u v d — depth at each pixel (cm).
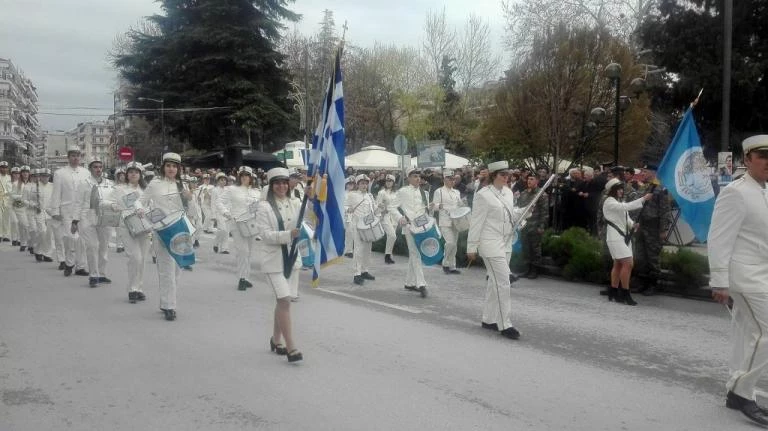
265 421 535
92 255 1160
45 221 1513
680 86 3062
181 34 4284
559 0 3806
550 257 1375
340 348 754
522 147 2661
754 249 546
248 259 1148
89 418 543
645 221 1112
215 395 596
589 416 553
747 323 555
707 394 614
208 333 824
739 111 3067
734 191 544
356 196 1584
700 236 1064
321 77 5425
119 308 974
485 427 524
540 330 862
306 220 738
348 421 534
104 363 693
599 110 1938
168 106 4388
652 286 1123
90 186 1166
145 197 977
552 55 2645
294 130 4512
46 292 1105
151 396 595
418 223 1083
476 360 713
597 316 953
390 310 978
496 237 832
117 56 4516
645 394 611
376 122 5631
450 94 5450
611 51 2681
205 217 2202
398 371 668
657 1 3503
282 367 680
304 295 1105
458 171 2314
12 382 633
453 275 1352
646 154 3488
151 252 1634
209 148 4656
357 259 1238
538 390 617
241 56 4278
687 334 846
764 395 615
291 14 4519
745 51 3027
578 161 2588
